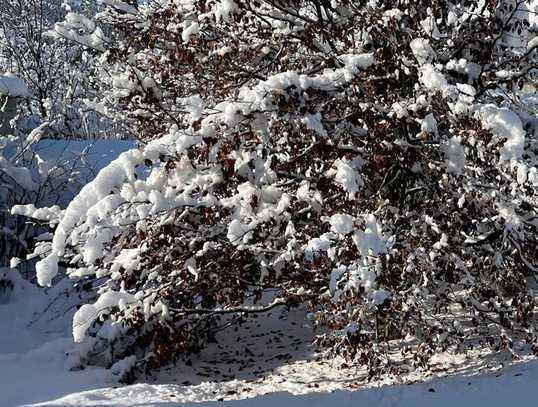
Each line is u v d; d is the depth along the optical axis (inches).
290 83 237.0
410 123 269.4
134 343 317.7
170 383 311.9
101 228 260.5
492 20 312.2
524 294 300.2
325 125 263.3
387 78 281.7
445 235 274.5
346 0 285.4
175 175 267.3
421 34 287.0
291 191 288.0
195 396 263.3
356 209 273.1
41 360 322.3
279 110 238.8
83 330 268.7
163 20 316.2
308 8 331.3
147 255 287.3
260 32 309.3
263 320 434.9
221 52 292.4
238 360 352.8
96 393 263.6
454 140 257.8
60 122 713.6
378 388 237.0
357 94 271.0
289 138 255.3
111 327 319.6
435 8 301.1
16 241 454.3
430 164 273.3
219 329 369.4
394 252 254.4
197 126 245.9
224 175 261.3
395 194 302.2
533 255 291.6
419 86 268.2
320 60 309.4
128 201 250.2
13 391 283.0
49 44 1029.8
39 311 395.2
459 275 301.1
